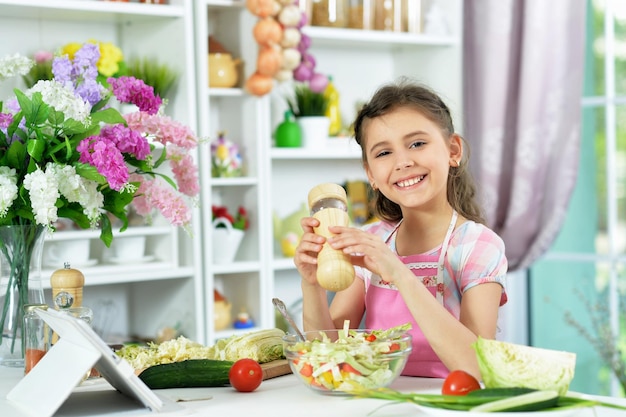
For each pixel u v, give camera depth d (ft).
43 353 5.34
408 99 5.82
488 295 5.66
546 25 10.95
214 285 11.66
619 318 11.84
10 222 5.85
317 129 11.35
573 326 12.32
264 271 10.97
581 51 10.94
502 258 5.78
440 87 12.17
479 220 6.40
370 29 11.71
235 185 11.37
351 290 6.28
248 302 11.16
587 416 4.16
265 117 10.93
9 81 10.06
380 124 5.80
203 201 10.42
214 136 11.52
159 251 10.61
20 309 5.84
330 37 11.32
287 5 10.61
